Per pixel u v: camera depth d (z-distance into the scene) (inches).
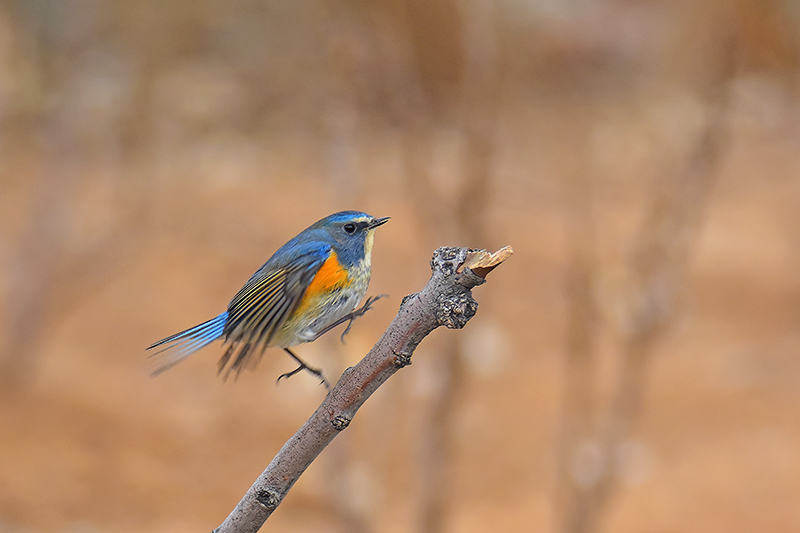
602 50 1069.1
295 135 1054.4
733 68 322.3
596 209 791.1
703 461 513.7
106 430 550.9
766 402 582.9
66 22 684.1
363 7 327.3
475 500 478.3
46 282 608.7
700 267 806.5
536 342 672.4
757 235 877.2
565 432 423.5
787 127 998.4
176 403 605.6
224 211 906.7
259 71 1051.9
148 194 783.1
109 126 748.6
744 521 453.1
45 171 641.0
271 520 471.8
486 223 326.0
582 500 361.4
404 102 336.5
